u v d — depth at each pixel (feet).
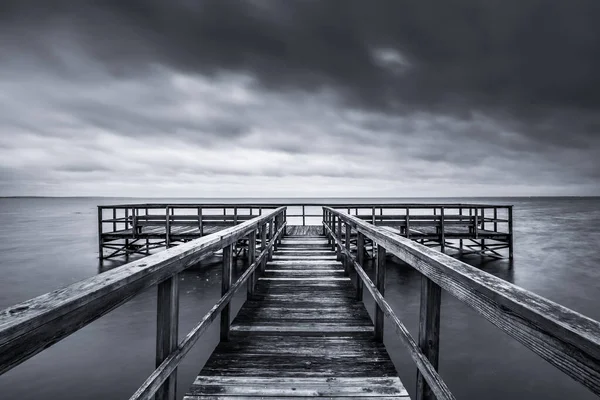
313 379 7.93
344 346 9.74
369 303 28.58
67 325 3.01
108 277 3.75
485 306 3.56
